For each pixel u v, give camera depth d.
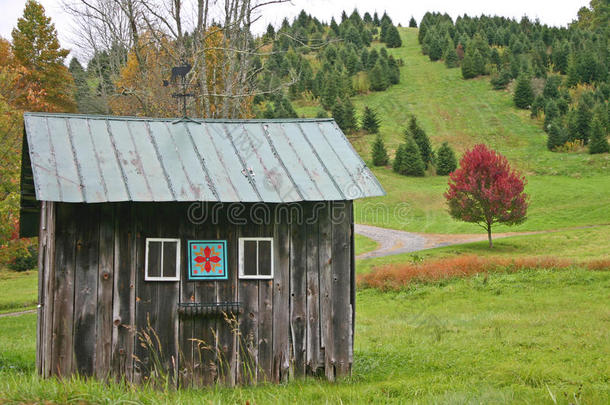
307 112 127.19
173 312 11.90
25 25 63.34
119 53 40.00
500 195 49.94
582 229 56.62
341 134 13.77
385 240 61.28
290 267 12.33
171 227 12.03
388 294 31.77
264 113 108.25
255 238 12.27
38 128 12.23
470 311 25.56
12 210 27.88
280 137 13.44
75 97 59.50
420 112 133.75
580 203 75.31
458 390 10.65
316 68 155.75
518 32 185.50
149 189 11.31
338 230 12.53
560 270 32.91
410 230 67.19
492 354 14.85
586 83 145.50
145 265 11.86
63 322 11.46
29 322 26.75
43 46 63.50
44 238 12.61
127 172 11.64
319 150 13.16
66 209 11.62
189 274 11.97
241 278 12.14
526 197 51.38
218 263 12.12
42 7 64.06
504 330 19.06
